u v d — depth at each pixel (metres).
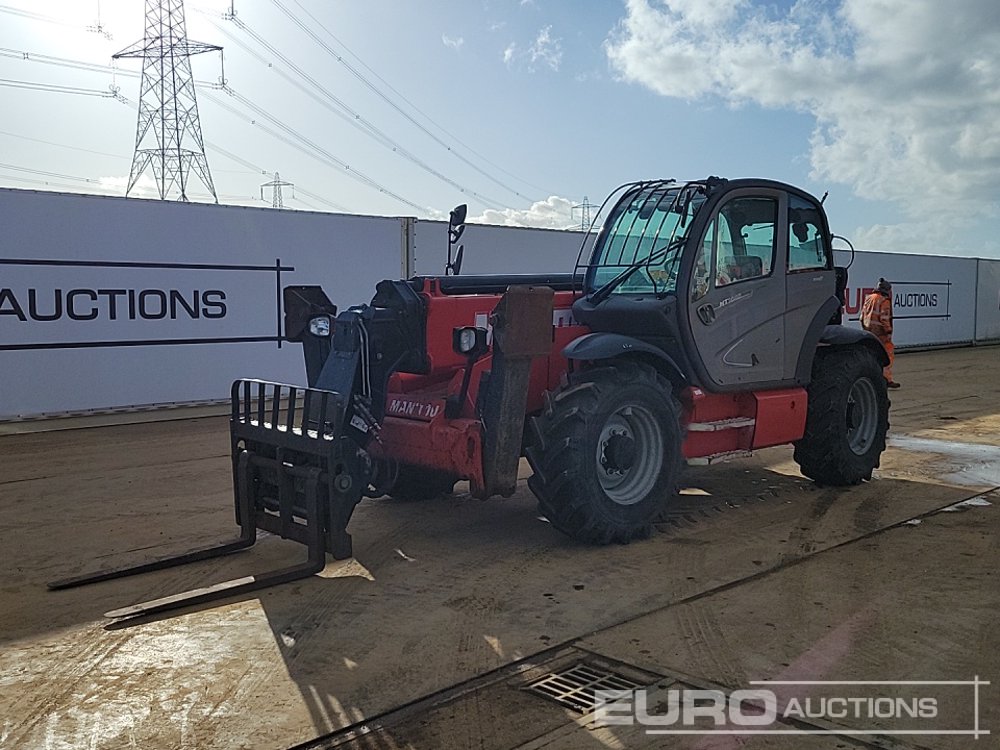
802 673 3.49
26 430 9.58
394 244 12.26
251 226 11.01
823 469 6.69
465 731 3.05
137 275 10.20
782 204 6.14
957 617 4.07
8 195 9.31
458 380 5.37
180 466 7.75
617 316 5.64
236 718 3.17
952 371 16.88
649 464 5.42
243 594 4.46
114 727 3.11
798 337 6.32
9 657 3.71
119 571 4.75
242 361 11.07
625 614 4.14
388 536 5.54
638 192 6.16
